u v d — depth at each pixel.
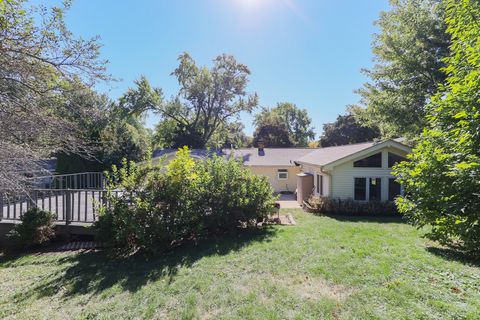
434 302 3.21
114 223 5.88
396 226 8.22
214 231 7.45
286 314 3.29
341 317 3.14
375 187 11.66
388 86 13.88
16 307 3.84
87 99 5.04
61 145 5.48
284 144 40.50
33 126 4.46
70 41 4.57
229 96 29.97
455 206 4.70
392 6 13.44
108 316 3.51
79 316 3.54
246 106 30.56
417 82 12.55
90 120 5.50
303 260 5.06
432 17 12.12
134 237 5.96
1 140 4.25
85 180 14.23
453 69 5.64
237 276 4.49
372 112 15.12
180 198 6.45
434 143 5.48
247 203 7.46
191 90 29.30
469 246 4.74
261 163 20.19
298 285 4.05
